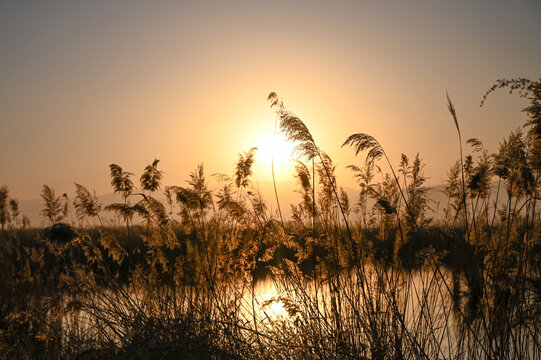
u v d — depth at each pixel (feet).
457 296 18.74
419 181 21.83
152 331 19.35
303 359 17.31
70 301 23.36
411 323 21.24
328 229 22.58
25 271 31.17
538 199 18.39
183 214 24.29
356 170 23.32
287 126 21.03
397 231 21.26
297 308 18.62
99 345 20.74
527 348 17.90
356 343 19.60
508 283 18.31
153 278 23.94
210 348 17.87
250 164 24.49
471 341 19.31
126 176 27.53
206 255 23.27
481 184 20.20
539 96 17.43
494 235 19.54
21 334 23.63
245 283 23.61
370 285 20.74
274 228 23.00
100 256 26.07
